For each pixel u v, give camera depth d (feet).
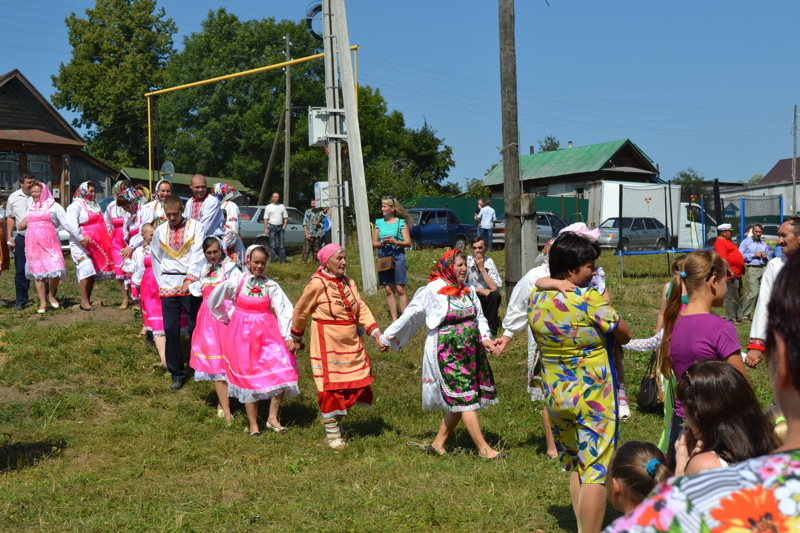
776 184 156.46
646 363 32.32
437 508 16.87
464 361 21.20
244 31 165.89
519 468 20.30
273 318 23.68
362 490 18.24
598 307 14.15
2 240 34.32
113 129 164.04
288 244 75.15
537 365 15.76
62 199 87.81
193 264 26.61
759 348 17.71
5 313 34.88
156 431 23.26
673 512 3.95
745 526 3.80
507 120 32.68
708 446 10.09
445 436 22.08
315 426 24.61
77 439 22.38
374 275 45.55
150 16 170.30
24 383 26.22
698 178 195.21
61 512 16.89
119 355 29.55
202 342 24.81
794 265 4.36
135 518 16.49
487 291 32.14
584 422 14.28
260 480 19.16
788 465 3.99
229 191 30.50
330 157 49.80
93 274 35.83
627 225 86.69
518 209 32.81
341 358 22.45
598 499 14.08
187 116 164.14
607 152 158.10
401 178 135.64
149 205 34.55
